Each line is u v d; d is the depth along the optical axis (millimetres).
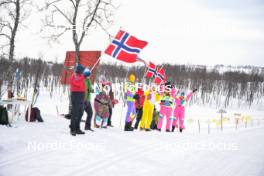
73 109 8859
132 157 7379
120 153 7629
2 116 9305
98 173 5848
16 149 6844
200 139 11703
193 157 8195
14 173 5332
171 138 11055
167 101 13508
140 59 11852
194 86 86875
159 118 13492
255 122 31984
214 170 7012
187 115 35281
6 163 5848
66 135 8773
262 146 11344
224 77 99312
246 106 79125
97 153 7332
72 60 15727
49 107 30203
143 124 12797
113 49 11258
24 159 6203
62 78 16266
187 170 6770
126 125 11867
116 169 6246
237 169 7309
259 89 103188
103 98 11391
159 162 7238
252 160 8531
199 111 44594
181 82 80438
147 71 13586
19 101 10148
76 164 6273
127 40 11352
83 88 8875
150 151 8312
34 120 11023
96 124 11320
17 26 18281
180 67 89625
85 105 10016
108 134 10039
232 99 85750
